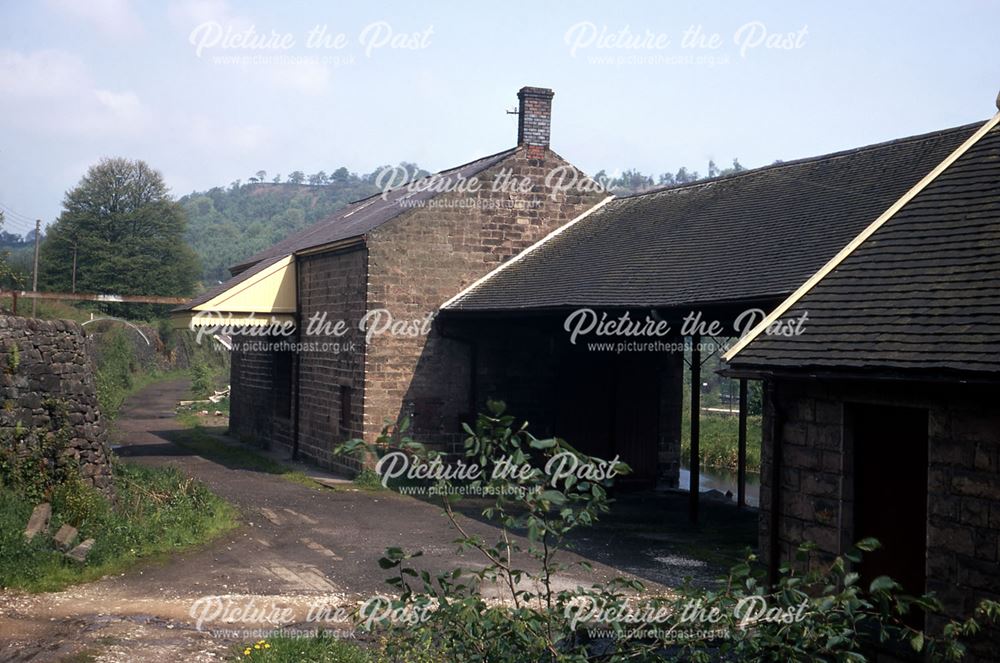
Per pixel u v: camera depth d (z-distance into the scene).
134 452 23.19
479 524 14.74
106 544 11.20
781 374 8.76
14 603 9.22
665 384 20.31
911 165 13.45
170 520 13.00
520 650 5.03
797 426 8.99
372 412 18.91
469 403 19.62
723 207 16.59
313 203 172.88
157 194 64.25
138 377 47.94
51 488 11.70
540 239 20.61
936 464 7.57
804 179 15.74
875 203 12.72
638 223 18.48
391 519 15.10
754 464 26.14
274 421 24.28
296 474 19.77
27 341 12.16
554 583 10.88
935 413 7.59
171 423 30.84
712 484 22.44
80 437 12.62
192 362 58.19
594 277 16.08
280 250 26.47
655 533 14.54
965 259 8.62
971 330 7.67
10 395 11.81
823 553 8.63
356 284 19.48
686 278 13.66
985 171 9.66
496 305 17.47
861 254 9.72
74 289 58.38
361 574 11.28
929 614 7.56
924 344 7.84
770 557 9.17
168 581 10.57
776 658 4.81
